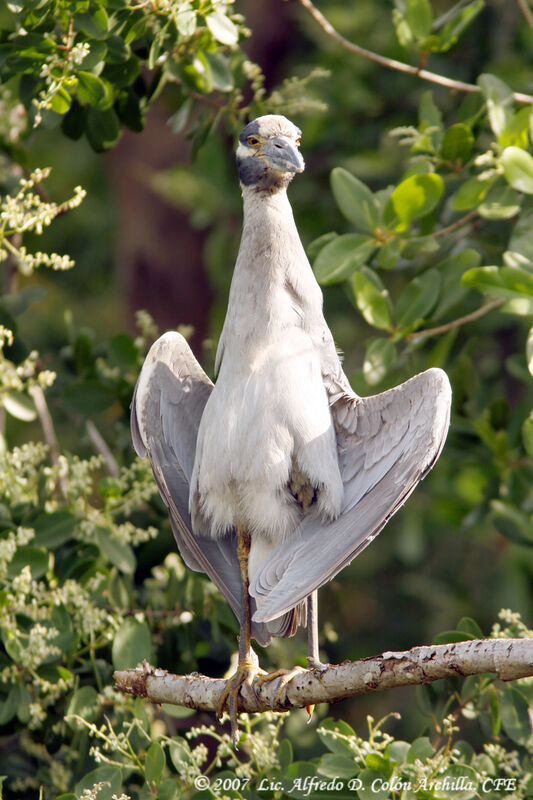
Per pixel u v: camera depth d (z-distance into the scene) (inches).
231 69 401.1
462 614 557.3
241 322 299.7
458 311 417.1
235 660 381.1
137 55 368.8
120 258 746.8
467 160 374.6
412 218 351.3
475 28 531.2
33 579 331.3
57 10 318.0
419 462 288.8
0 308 381.1
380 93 556.4
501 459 430.0
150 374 319.6
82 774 342.6
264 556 302.0
